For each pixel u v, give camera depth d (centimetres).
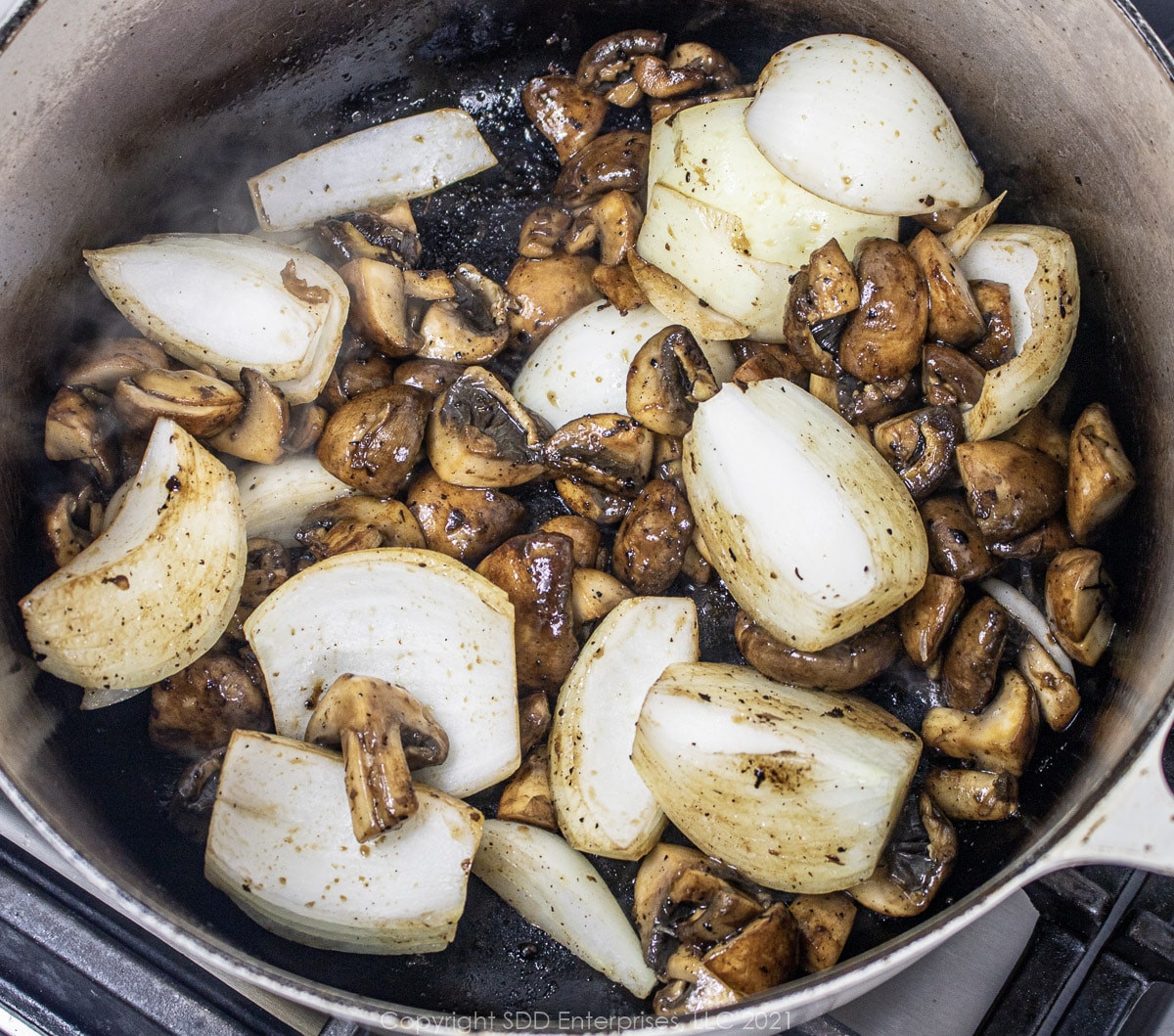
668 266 37
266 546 36
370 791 32
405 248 39
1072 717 34
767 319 37
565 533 37
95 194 35
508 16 40
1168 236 32
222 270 36
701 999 32
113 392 36
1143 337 34
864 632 34
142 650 34
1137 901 33
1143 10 37
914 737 33
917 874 33
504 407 37
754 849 33
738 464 34
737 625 35
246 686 35
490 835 34
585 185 39
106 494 36
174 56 35
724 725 32
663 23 40
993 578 36
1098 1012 32
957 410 35
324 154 40
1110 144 33
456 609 35
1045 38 33
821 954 33
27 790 30
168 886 33
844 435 34
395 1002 34
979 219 35
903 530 34
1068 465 35
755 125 36
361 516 36
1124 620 34
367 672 35
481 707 35
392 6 39
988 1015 33
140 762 36
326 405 38
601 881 35
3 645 33
